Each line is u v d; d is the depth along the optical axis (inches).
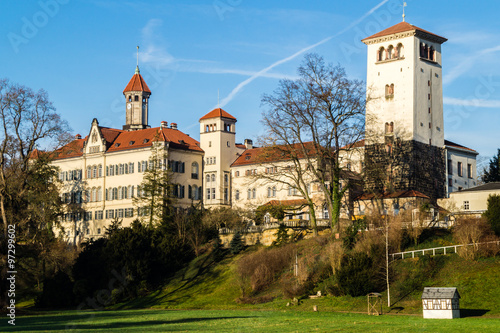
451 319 3171.8
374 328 2805.1
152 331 2775.6
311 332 2701.8
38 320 3506.4
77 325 3129.9
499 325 2847.0
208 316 3486.7
